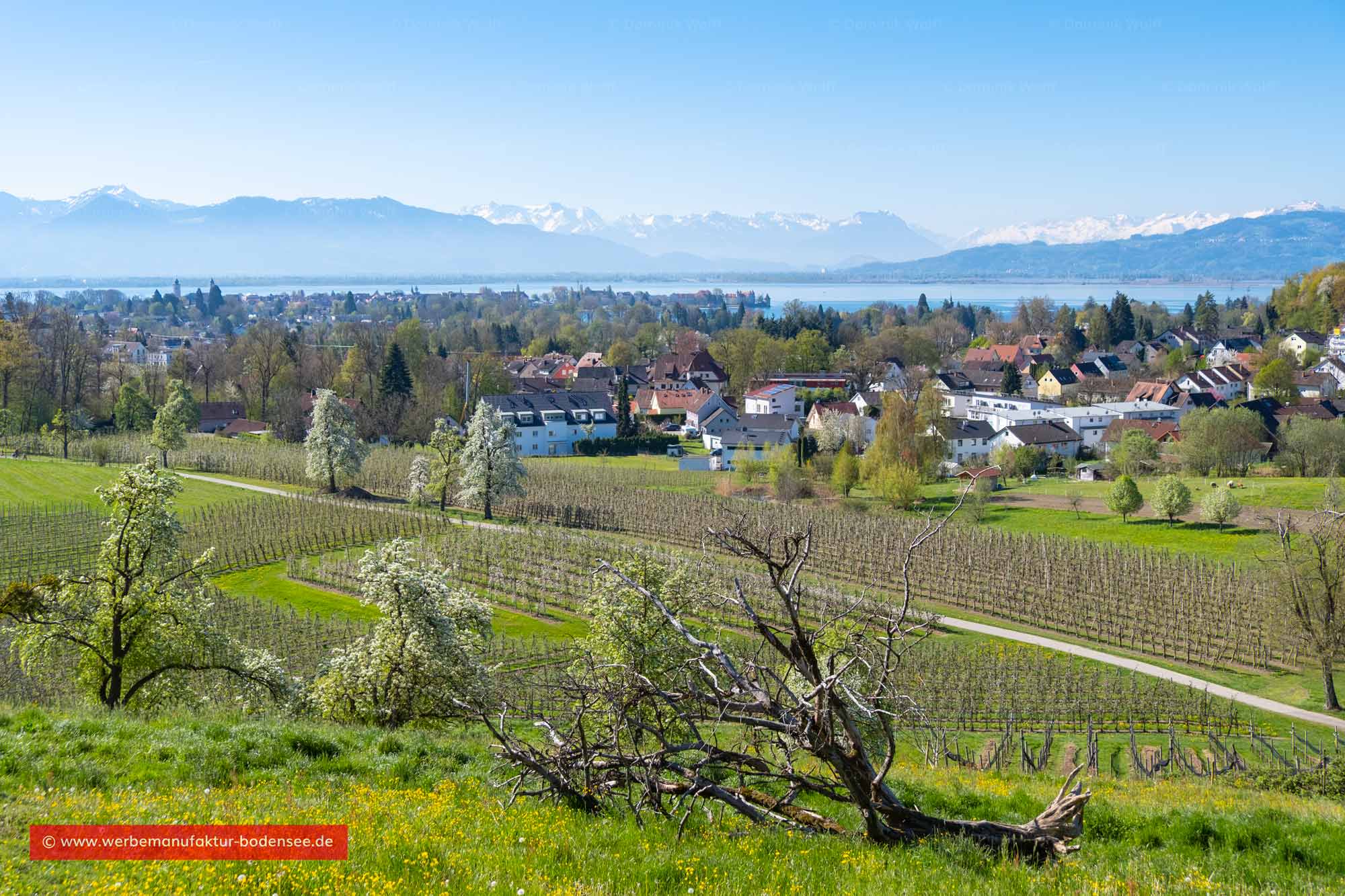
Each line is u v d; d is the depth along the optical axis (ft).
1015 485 373.61
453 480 324.39
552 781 48.80
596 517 305.12
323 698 97.91
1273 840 48.93
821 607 178.29
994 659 179.73
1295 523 268.62
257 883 33.42
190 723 65.77
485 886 34.19
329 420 337.52
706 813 48.03
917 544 46.57
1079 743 143.43
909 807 53.06
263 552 252.21
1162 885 38.91
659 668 75.97
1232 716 153.38
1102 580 219.61
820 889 36.09
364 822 43.24
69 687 144.87
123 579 100.42
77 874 34.30
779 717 45.14
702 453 479.00
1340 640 161.58
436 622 99.04
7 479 340.18
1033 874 39.96
